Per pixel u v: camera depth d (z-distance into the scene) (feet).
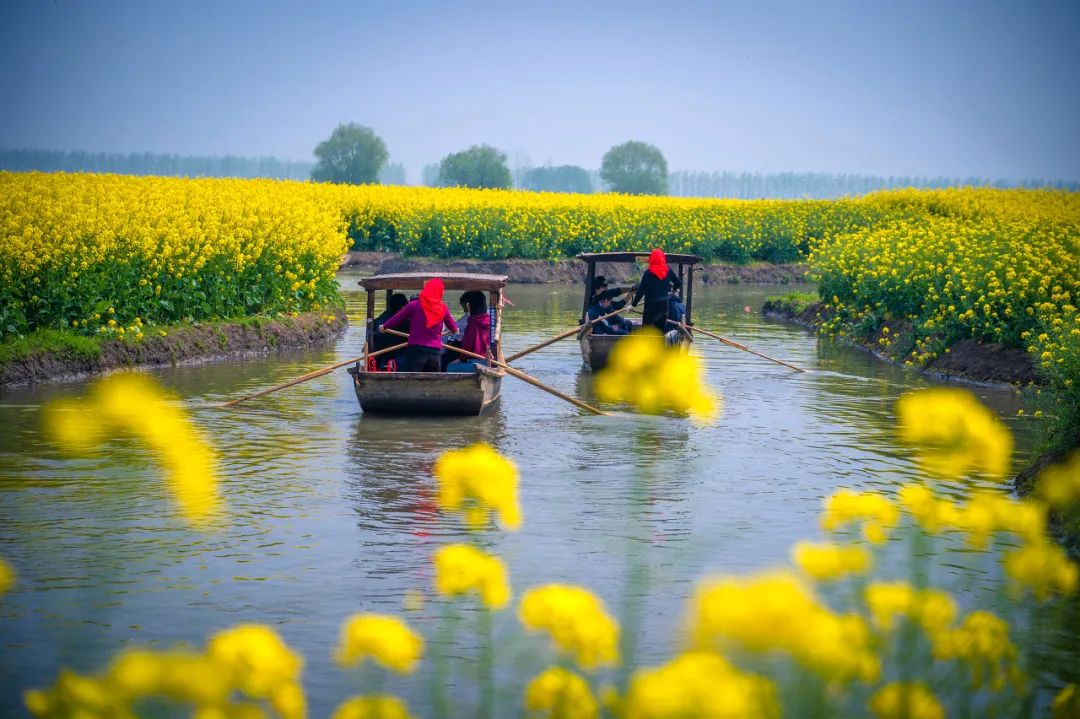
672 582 27.22
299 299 82.89
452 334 57.36
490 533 31.50
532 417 50.11
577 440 44.88
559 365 69.05
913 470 39.88
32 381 56.70
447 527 32.09
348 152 604.08
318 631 24.04
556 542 30.63
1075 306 62.95
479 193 196.95
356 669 21.98
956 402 17.90
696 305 116.37
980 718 15.74
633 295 70.59
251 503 34.63
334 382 60.13
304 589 26.76
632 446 43.80
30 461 39.83
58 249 62.85
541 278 149.69
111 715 10.91
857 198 199.62
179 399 53.42
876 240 95.40
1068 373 42.09
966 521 16.48
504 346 78.02
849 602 23.89
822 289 95.66
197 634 23.75
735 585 9.30
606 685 20.22
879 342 77.66
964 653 13.44
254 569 28.25
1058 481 20.90
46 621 24.48
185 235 72.79
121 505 34.17
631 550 29.94
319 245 86.33
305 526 32.17
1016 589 22.91
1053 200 183.42
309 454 41.70
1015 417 50.62
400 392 49.14
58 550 29.66
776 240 165.99
